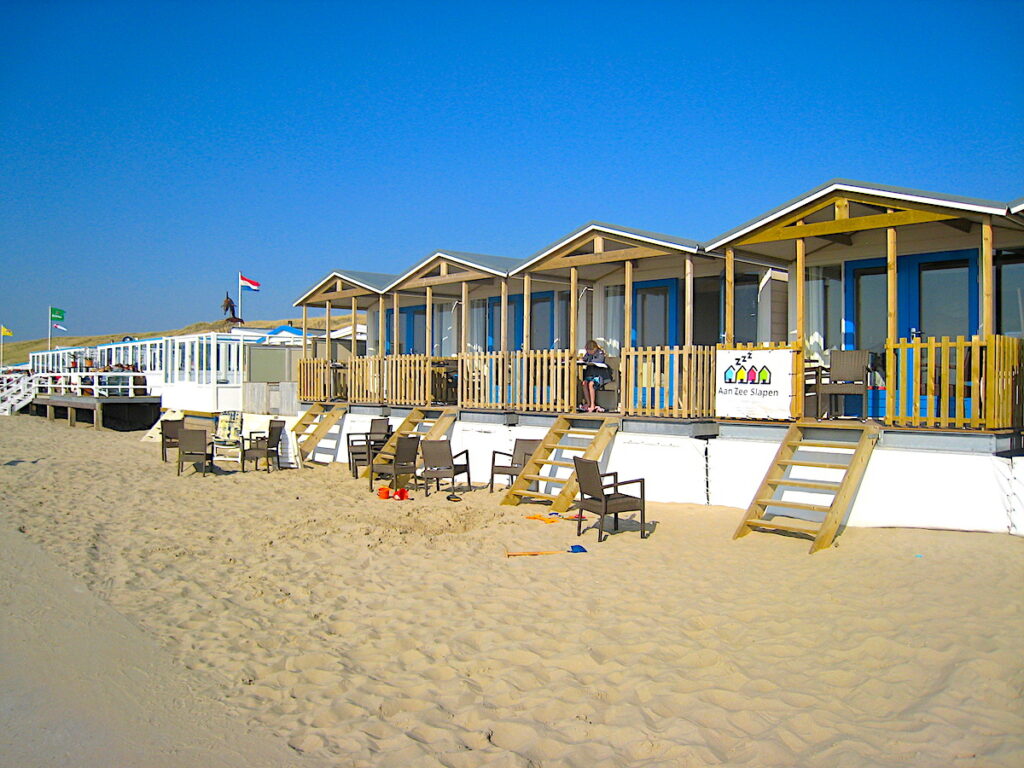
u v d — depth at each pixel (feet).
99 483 48.85
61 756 15.07
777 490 34.19
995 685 16.55
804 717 15.74
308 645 20.84
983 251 31.22
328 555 30.22
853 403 40.83
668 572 26.48
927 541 28.58
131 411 96.32
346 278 59.72
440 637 21.11
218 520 37.17
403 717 16.60
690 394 38.91
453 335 63.57
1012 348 31.81
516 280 51.31
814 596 23.20
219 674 19.01
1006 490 29.27
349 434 51.70
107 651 20.48
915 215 32.78
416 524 35.81
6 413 117.80
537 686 17.88
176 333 257.75
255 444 59.00
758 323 45.19
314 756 14.99
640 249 41.50
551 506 38.52
